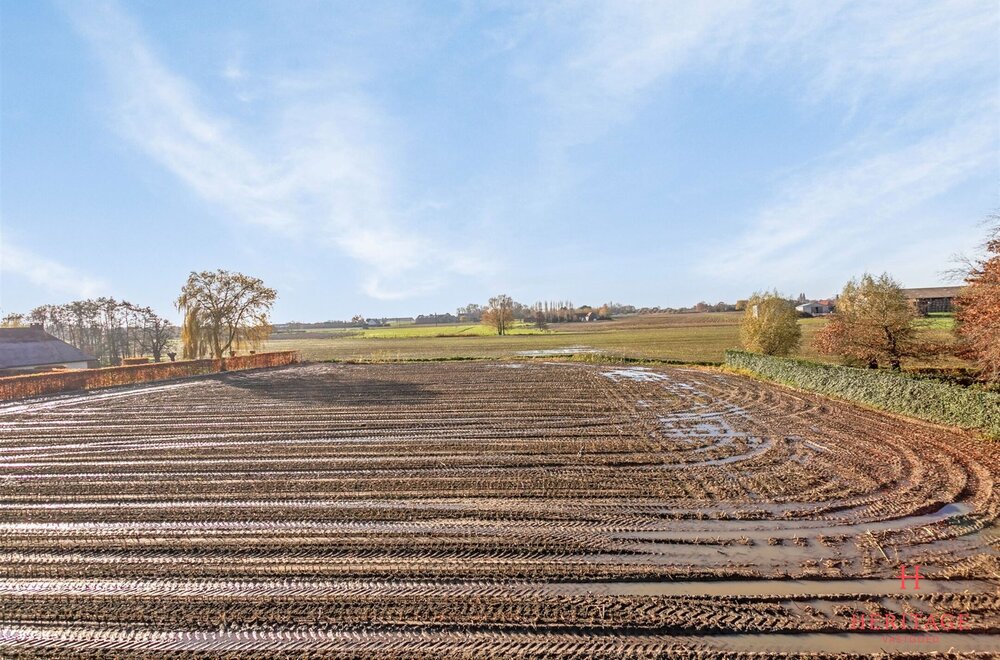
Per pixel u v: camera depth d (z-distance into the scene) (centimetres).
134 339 6256
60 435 1786
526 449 1495
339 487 1188
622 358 4181
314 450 1520
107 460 1448
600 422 1852
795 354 3538
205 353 4316
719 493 1112
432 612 677
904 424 1739
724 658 579
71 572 799
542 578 759
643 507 1041
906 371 2419
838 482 1164
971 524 921
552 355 4806
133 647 623
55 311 6169
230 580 770
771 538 880
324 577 775
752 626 633
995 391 1656
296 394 2677
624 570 776
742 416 1928
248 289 4422
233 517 1017
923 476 1184
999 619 639
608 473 1266
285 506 1073
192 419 2036
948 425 1680
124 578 780
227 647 620
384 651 605
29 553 868
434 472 1291
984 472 1196
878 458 1340
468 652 600
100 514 1041
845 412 1969
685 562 800
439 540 897
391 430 1770
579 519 984
